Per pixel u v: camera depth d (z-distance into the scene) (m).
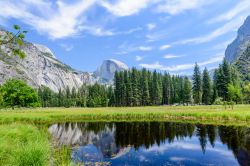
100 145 21.84
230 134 26.00
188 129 31.12
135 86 109.94
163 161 15.51
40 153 9.93
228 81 81.06
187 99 105.56
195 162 15.16
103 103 127.31
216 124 34.88
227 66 82.38
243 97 84.25
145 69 115.38
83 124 40.50
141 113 49.88
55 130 32.38
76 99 150.12
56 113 53.34
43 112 57.03
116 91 113.81
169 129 31.62
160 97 113.88
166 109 62.19
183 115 45.62
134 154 17.69
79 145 21.61
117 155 17.34
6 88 62.31
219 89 82.81
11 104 63.25
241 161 15.28
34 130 21.69
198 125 34.53
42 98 168.88
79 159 15.66
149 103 112.88
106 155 17.31
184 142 22.64
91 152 18.38
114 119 48.25
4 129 18.58
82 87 166.38
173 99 119.00
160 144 21.89
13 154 10.76
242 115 37.62
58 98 167.12
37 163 9.63
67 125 39.09
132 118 48.94
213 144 21.19
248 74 158.62
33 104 66.81
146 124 38.00
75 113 53.12
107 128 34.75
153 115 48.78
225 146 20.08
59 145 20.31
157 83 113.81
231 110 47.22
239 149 18.69
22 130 19.64
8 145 13.14
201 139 23.94
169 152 18.34
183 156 16.89
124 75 114.44
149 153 18.05
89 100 133.88
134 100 109.81
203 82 94.38
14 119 39.31
